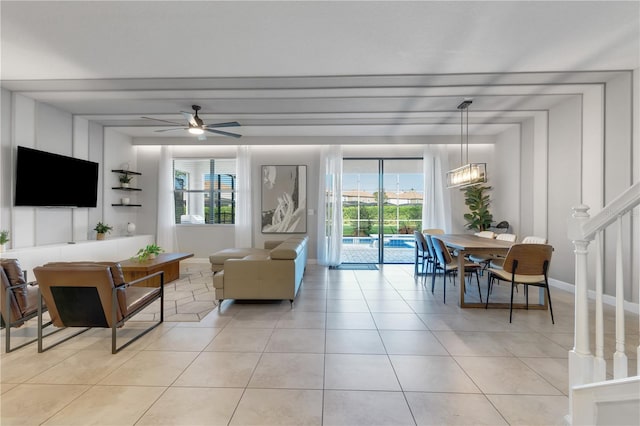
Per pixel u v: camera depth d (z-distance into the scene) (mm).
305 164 6770
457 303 3834
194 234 6844
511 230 5828
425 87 3947
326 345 2613
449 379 2088
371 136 6457
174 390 1948
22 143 4281
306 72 3555
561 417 1703
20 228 4266
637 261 3459
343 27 2699
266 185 6770
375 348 2557
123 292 2555
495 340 2723
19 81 3803
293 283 3590
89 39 2881
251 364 2281
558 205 4652
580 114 4211
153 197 6836
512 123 5559
